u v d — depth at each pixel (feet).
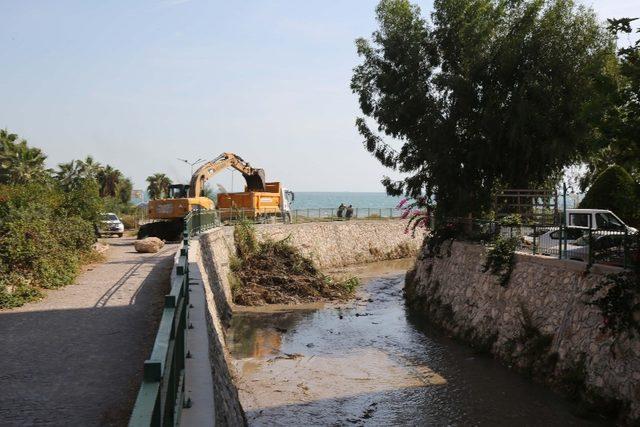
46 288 40.73
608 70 67.41
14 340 27.20
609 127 40.14
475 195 75.97
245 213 112.98
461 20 77.92
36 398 19.85
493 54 74.13
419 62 77.87
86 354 25.07
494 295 58.18
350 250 139.54
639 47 40.91
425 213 92.02
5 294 34.83
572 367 42.14
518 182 75.51
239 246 93.71
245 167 117.80
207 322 32.71
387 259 148.36
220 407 21.88
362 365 52.54
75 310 33.81
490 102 71.92
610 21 40.98
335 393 45.29
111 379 21.90
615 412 36.91
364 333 65.00
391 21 81.87
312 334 64.49
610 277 39.58
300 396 44.55
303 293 86.48
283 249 98.43
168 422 13.42
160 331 13.33
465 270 67.51
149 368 10.47
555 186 82.64
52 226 51.78
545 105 69.10
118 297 37.99
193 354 24.40
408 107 76.33
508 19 76.69
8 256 39.58
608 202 67.26
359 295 91.15
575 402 40.52
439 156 74.43
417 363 52.85
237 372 50.19
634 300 37.45
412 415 40.65
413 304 80.02
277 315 74.59
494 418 39.27
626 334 37.24
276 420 39.88
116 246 79.10
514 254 57.16
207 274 58.23
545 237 57.67
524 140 68.80
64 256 47.80
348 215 157.99
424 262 83.66
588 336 41.52
